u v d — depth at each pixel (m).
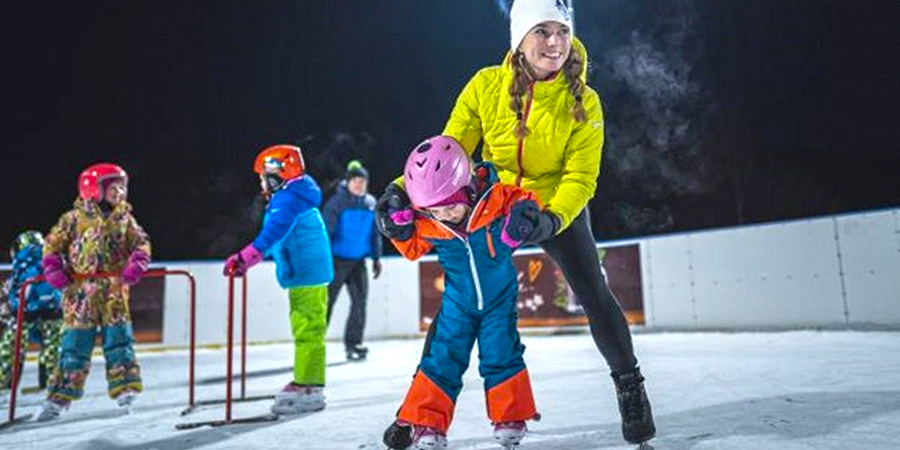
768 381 3.36
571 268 2.19
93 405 3.82
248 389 4.36
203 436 2.72
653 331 7.66
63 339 3.51
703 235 7.34
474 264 2.07
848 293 6.16
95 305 3.54
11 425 3.25
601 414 2.81
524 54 2.14
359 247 6.26
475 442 2.42
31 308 4.83
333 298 6.24
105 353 3.55
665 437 2.27
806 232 6.50
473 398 3.38
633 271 7.88
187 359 6.87
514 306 2.15
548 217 1.90
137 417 3.34
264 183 3.50
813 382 3.22
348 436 2.60
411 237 2.12
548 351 6.04
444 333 2.13
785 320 6.60
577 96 2.12
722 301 7.12
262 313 9.09
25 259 4.86
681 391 3.22
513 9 2.15
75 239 3.60
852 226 6.17
